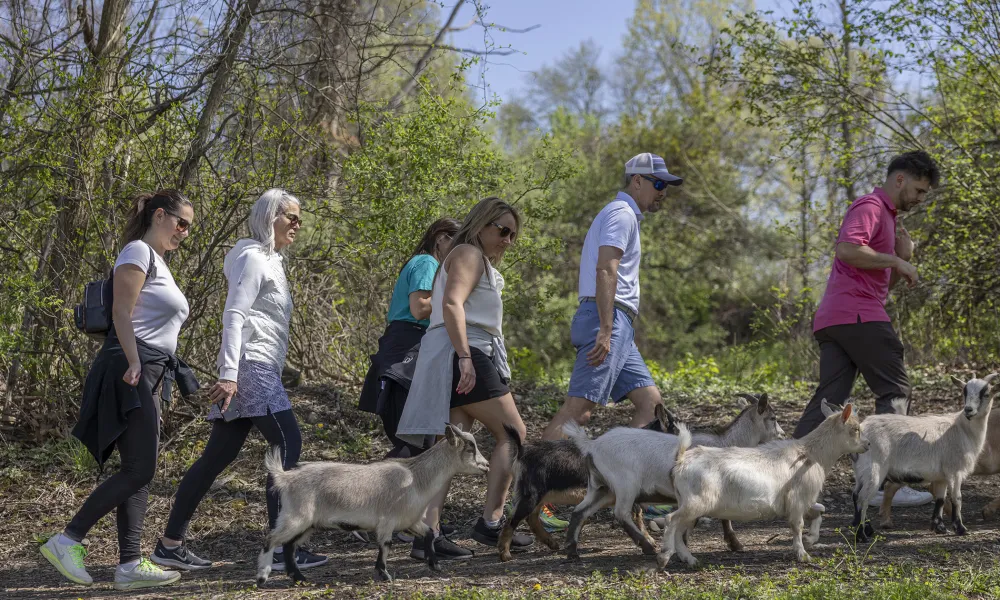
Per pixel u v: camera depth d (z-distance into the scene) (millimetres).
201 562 5668
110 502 5105
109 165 8555
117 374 5062
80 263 8711
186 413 8672
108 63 8844
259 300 5391
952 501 5871
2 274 8305
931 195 12297
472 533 5656
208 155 9047
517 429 5461
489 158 10070
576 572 5180
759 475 5105
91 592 5191
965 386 5836
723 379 13461
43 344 8539
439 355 5379
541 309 12070
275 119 9398
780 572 5012
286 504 4953
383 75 11844
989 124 11867
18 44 9156
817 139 12586
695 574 5012
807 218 15781
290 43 9805
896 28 11188
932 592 4359
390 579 5090
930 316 13430
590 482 5492
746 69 12477
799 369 14453
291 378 10062
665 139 29094
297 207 5574
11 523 6840
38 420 8500
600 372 6070
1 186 8445
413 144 9438
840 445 5312
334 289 11031
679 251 28656
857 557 5168
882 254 6078
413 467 5172
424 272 6191
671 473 5191
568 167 10844
